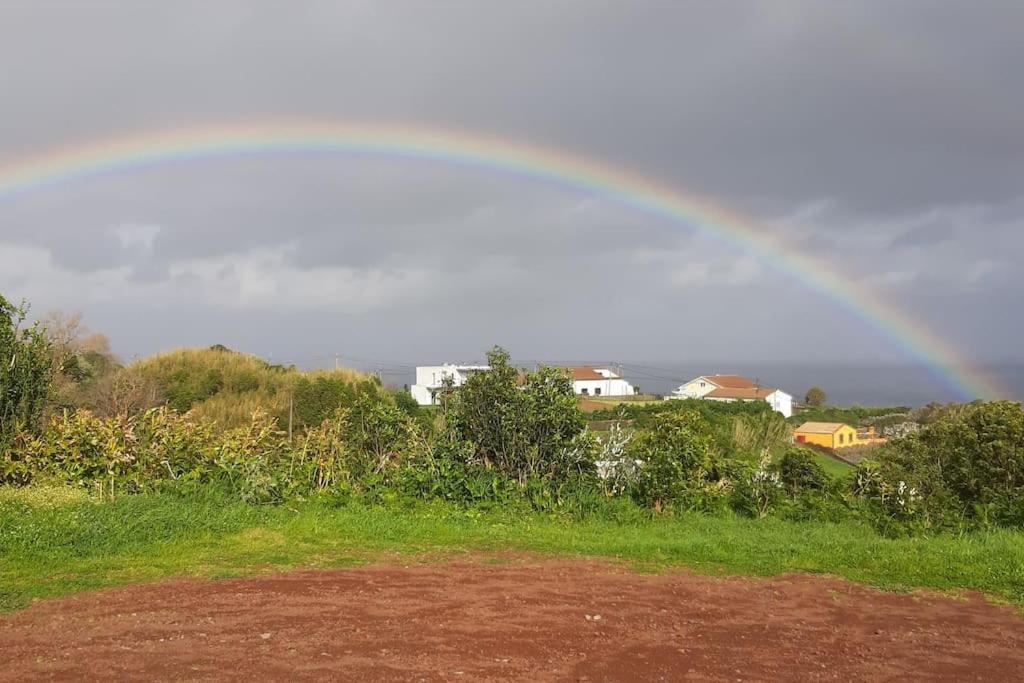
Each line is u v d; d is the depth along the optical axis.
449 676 4.59
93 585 6.39
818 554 8.73
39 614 5.55
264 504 10.02
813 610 6.61
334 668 4.62
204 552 7.78
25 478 9.86
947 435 11.91
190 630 5.29
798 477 12.41
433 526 9.58
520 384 11.74
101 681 4.30
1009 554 8.45
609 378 72.75
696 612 6.38
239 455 10.93
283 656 4.80
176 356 31.25
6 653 4.72
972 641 5.82
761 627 6.03
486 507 10.68
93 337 39.94
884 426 41.47
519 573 7.47
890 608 6.75
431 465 11.30
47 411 11.12
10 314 10.52
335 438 11.75
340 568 7.41
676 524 10.48
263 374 31.08
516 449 11.36
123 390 24.44
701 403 30.62
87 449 10.35
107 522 8.12
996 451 11.23
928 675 5.00
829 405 61.97
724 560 8.47
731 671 4.95
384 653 4.94
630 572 7.75
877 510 10.94
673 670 4.91
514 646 5.21
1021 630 6.16
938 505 10.79
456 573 7.38
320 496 10.49
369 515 9.86
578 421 11.54
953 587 7.52
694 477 11.68
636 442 11.99
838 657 5.33
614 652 5.21
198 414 22.62
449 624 5.66
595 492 11.24
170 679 4.36
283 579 6.86
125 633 5.18
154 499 9.38
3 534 7.39
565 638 5.46
